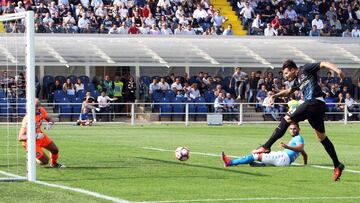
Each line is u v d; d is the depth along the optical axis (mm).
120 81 80375
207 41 87125
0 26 83375
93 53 81938
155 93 79688
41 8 83688
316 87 29281
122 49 83188
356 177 30188
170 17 88688
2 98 72062
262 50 87375
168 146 46938
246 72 91250
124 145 47656
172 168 33062
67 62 81000
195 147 46469
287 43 89250
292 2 96250
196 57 84625
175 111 78562
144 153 41188
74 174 30672
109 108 77438
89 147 45688
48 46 81062
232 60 85750
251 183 28016
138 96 82250
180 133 61562
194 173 31172
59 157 38406
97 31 85000
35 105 30219
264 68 90812
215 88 83000
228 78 85062
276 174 30859
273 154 33719
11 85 72750
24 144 32062
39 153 33125
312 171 32062
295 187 26969
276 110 79812
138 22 86938
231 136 57906
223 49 86188
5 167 33906
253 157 33219
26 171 31203
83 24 84438
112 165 34375
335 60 89000
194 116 79500
